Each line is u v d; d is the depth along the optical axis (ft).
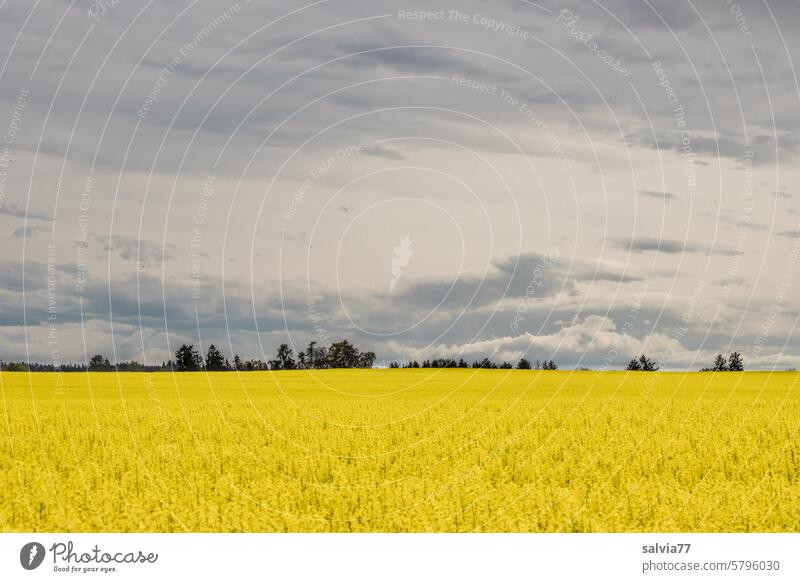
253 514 40.52
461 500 43.42
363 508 42.24
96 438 66.49
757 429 73.51
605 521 40.06
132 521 39.32
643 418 83.61
